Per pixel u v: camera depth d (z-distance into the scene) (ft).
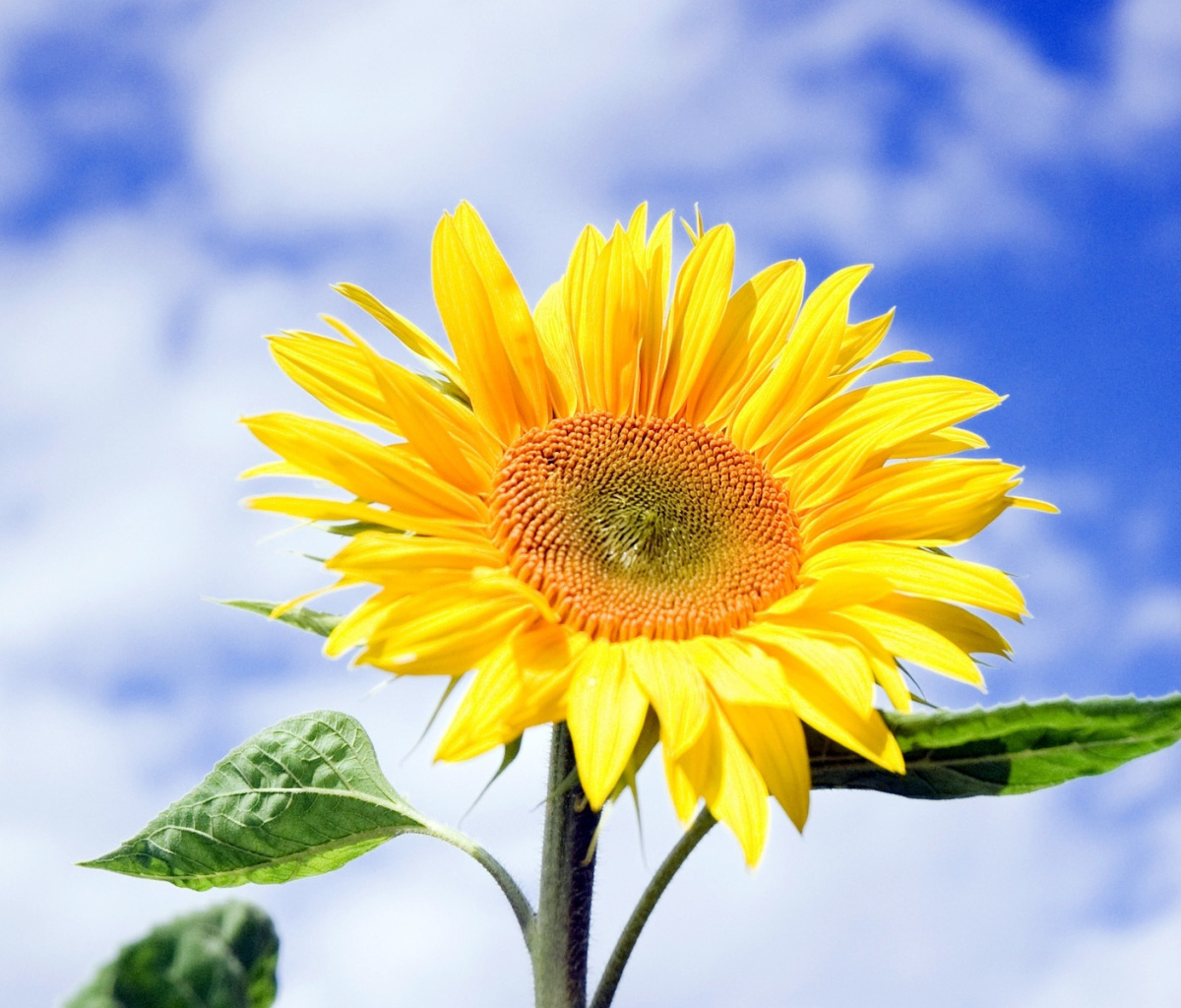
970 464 3.48
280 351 3.42
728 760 3.17
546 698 3.19
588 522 3.51
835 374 3.68
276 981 3.10
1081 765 3.23
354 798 3.43
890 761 3.15
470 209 3.60
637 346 3.70
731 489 3.61
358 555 3.19
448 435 3.46
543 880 3.27
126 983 3.01
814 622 3.32
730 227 3.73
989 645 3.34
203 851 3.43
